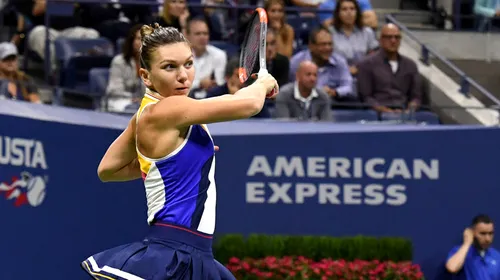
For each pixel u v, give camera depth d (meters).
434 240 29.31
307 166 29.12
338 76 35.09
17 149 26.27
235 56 33.66
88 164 27.78
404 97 35.25
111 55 36.72
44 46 37.69
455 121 33.44
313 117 32.19
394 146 29.17
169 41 14.82
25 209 26.59
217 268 15.27
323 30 35.00
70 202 27.55
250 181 29.09
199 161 14.99
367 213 29.28
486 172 29.28
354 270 27.44
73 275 27.75
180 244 14.88
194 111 14.66
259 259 27.66
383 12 44.50
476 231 28.64
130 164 16.09
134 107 31.73
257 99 14.84
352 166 29.17
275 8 36.97
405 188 29.25
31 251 26.83
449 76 37.12
